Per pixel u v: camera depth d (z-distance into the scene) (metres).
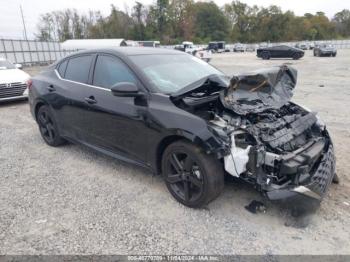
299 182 2.88
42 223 3.09
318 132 3.76
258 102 3.34
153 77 3.65
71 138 4.77
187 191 3.28
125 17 79.75
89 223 3.08
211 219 3.11
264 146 2.92
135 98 3.56
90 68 4.31
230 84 3.20
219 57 39.09
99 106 3.98
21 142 5.62
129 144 3.75
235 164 2.89
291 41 88.75
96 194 3.64
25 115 7.84
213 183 3.05
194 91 3.35
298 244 2.73
